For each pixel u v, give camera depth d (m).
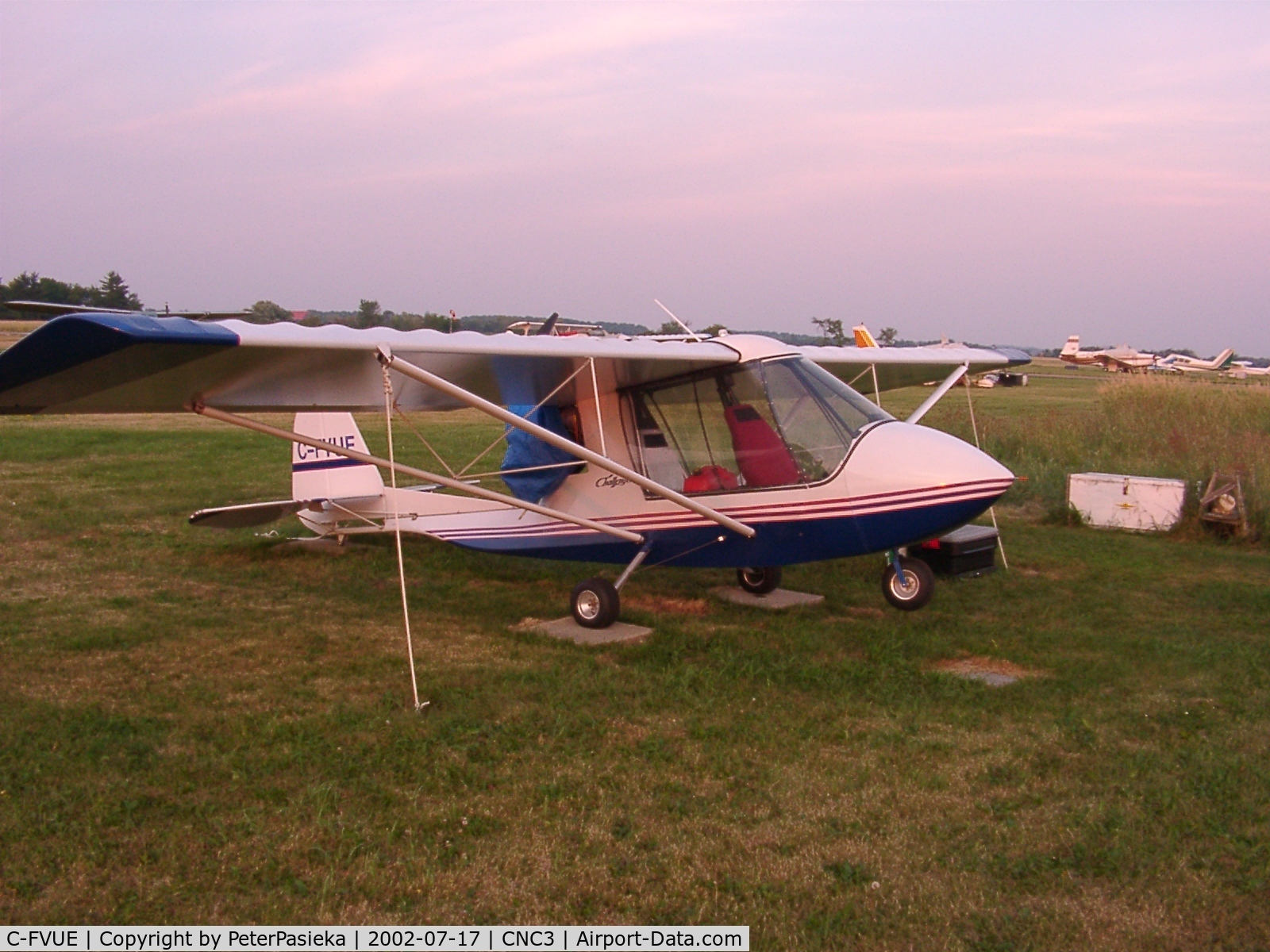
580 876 3.49
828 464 6.70
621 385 7.50
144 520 10.95
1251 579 8.81
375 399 6.47
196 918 3.19
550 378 6.88
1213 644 6.57
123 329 4.29
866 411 6.92
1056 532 11.11
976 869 3.55
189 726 4.85
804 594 8.20
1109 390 21.83
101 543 9.74
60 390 4.99
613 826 3.87
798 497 6.80
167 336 4.43
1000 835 3.80
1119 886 3.44
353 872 3.48
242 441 18.30
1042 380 50.69
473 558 9.59
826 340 24.52
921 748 4.68
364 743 4.66
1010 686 5.63
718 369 7.13
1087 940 3.13
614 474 6.43
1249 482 11.03
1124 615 7.49
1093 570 9.09
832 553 6.84
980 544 8.70
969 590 8.30
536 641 6.68
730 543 7.22
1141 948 3.09
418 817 3.89
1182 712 5.18
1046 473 13.31
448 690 5.47
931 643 6.56
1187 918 3.24
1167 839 3.75
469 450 17.84
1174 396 19.98
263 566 8.98
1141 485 11.10
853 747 4.72
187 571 8.68
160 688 5.50
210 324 4.77
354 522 10.11
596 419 7.76
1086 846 3.69
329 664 6.00
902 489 6.43
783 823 3.91
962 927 3.20
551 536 8.26
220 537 10.20
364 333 5.38
